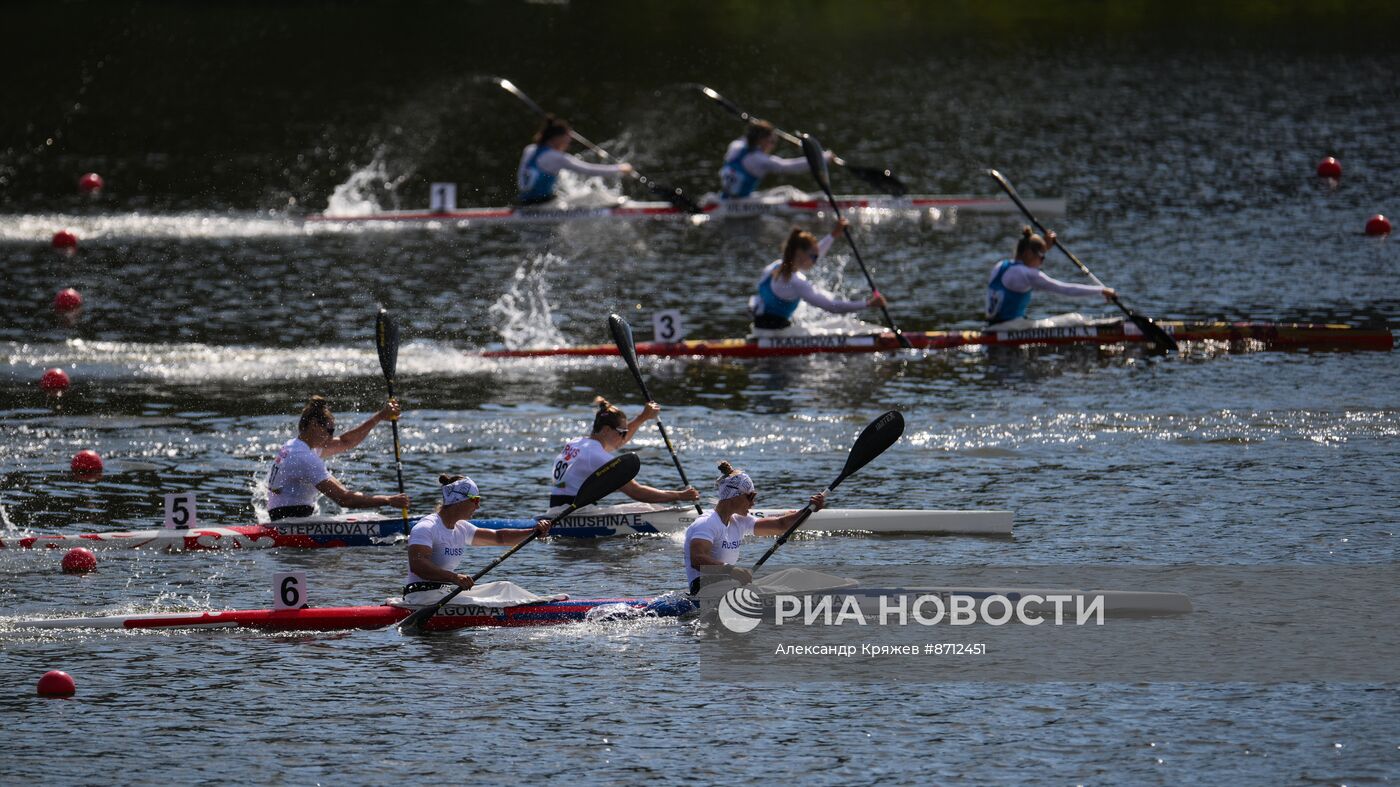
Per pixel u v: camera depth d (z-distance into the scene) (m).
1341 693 45.22
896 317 97.06
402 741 42.97
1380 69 192.75
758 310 90.12
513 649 49.47
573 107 184.75
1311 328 87.81
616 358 88.94
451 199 131.25
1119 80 190.75
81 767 41.56
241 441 72.81
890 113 174.38
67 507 63.44
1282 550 57.12
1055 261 111.31
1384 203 127.81
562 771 41.16
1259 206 127.75
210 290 104.94
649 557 58.50
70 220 127.25
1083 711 44.47
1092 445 70.62
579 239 123.38
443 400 79.88
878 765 41.31
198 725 44.06
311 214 131.38
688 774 40.91
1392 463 66.94
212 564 57.72
